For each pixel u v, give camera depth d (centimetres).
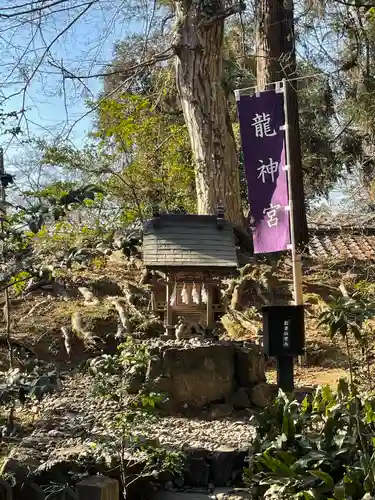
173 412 528
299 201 1203
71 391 576
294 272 694
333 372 673
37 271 409
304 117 1502
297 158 1209
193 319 560
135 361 447
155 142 1196
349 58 1194
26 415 521
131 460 420
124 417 421
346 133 1520
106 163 1185
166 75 1280
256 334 748
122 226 1009
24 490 399
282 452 396
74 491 393
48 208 376
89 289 821
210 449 450
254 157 708
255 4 1201
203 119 1064
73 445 444
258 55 1193
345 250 1183
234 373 555
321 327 784
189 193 1206
